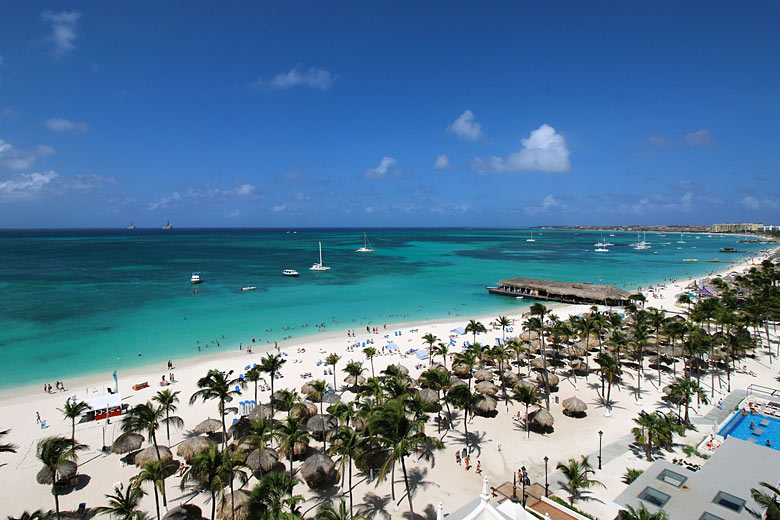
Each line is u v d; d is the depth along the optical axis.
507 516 22.22
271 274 148.88
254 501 23.31
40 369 58.28
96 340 71.12
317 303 101.44
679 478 26.80
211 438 40.06
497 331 77.25
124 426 32.91
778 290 83.31
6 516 29.94
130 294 109.56
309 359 62.31
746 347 56.66
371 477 34.00
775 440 38.34
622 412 44.84
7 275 141.25
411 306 99.44
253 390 51.59
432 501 31.00
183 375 56.03
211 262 187.62
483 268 170.00
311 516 29.58
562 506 27.98
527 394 39.78
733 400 46.38
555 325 58.91
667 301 101.81
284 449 31.39
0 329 77.06
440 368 50.19
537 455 36.81
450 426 42.41
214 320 84.62
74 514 29.52
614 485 31.77
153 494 32.31
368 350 54.97
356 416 35.00
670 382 52.72
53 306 95.00
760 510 23.42
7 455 37.31
